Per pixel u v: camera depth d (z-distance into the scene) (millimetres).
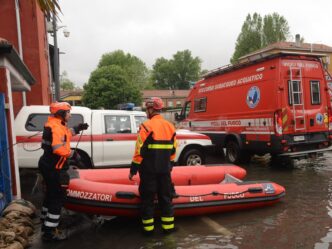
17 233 4836
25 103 12867
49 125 4977
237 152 10836
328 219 5719
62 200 5113
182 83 110125
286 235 5102
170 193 5320
